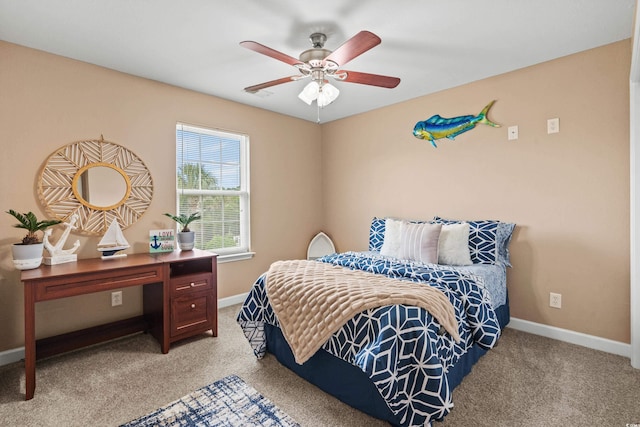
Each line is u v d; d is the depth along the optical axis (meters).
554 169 2.58
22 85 2.28
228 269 3.52
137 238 2.84
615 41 2.29
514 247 2.80
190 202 3.27
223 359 2.31
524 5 1.86
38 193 2.35
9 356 2.24
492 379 2.01
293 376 2.08
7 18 1.95
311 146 4.33
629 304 2.30
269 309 2.22
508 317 2.80
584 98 2.43
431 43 2.28
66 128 2.46
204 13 1.92
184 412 1.72
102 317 2.65
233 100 3.48
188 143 3.24
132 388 1.94
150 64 2.60
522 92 2.72
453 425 1.60
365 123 3.91
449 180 3.19
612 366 2.16
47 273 1.99
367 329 1.61
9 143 2.24
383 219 3.57
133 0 1.79
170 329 2.46
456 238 2.71
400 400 1.47
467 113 3.04
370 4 1.84
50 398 1.85
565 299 2.56
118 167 2.71
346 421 1.64
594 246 2.42
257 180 3.75
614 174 2.33
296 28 2.09
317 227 4.41
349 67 2.67
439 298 1.76
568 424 1.61
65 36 2.17
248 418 1.67
